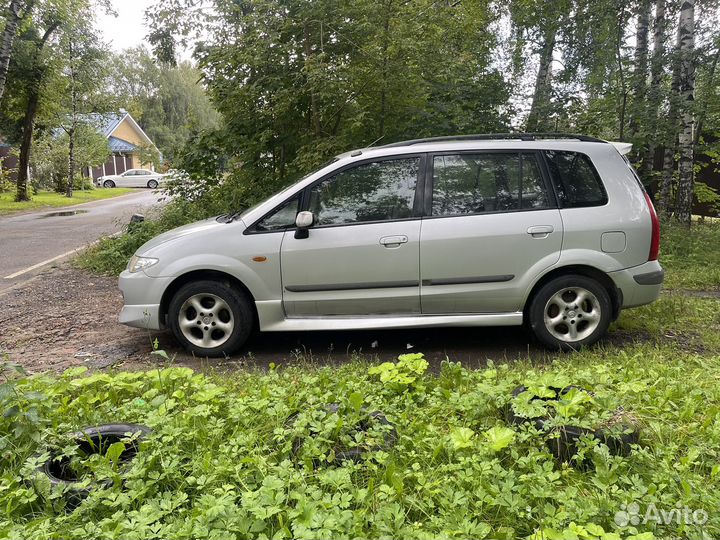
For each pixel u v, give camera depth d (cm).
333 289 478
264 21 839
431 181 480
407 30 821
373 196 482
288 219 484
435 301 477
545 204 475
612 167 483
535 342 504
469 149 484
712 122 1221
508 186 479
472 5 1098
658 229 483
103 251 971
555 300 480
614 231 470
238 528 215
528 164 480
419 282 474
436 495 242
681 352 466
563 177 480
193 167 1010
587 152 484
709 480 257
